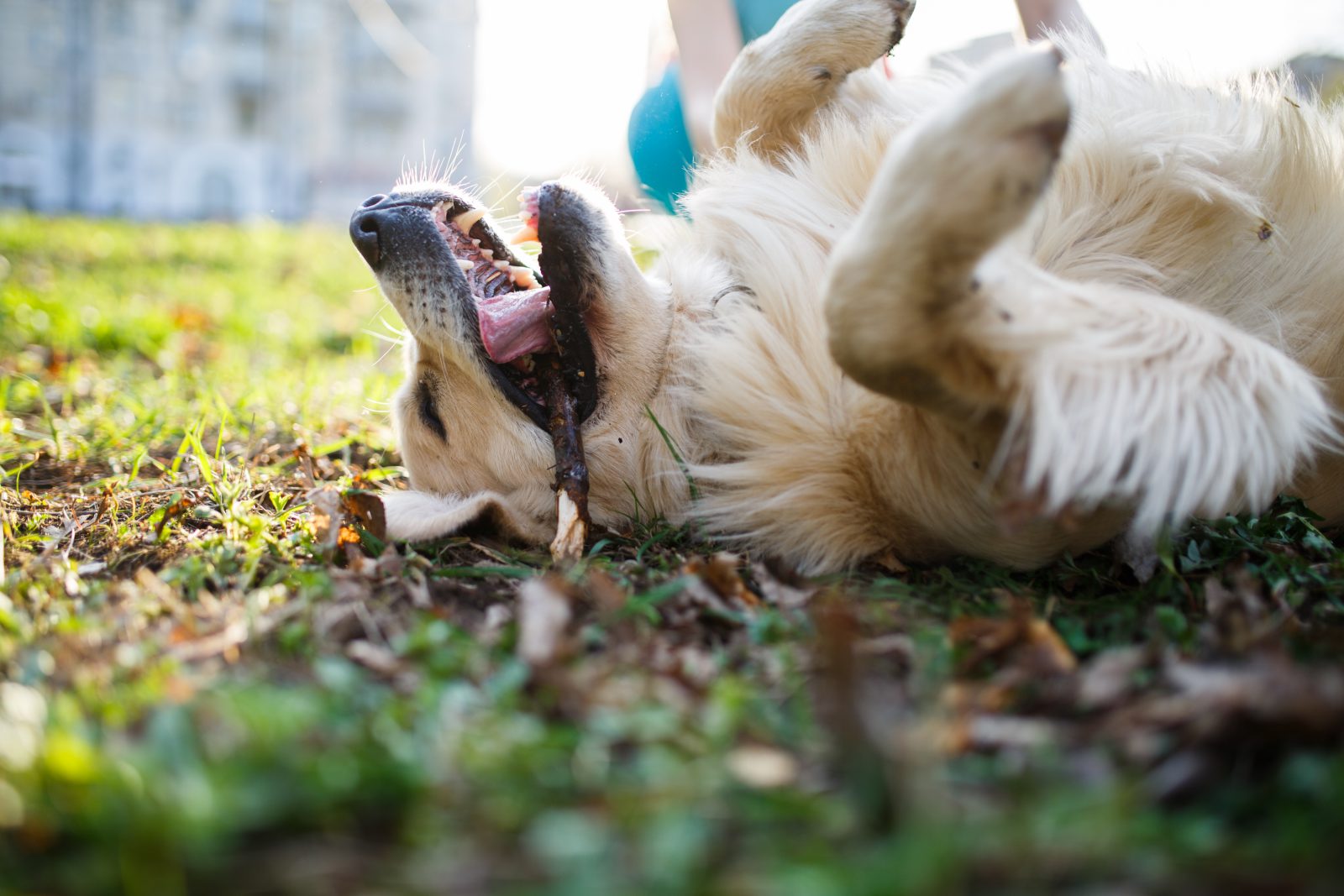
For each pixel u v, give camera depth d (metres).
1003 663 0.50
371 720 0.41
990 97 0.52
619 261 0.79
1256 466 0.59
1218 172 0.75
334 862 0.34
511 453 0.83
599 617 0.56
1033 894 0.32
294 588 0.62
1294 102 0.77
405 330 0.88
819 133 0.89
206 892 0.33
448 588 0.64
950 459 0.67
